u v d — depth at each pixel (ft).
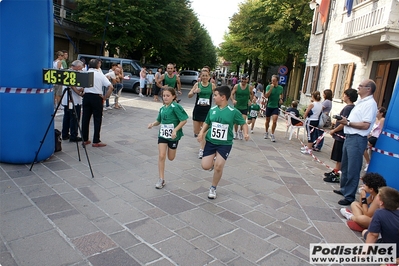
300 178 19.11
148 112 40.04
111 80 38.83
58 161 17.78
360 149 14.90
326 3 48.39
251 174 18.98
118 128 28.58
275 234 11.82
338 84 44.27
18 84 15.60
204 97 23.41
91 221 11.60
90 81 15.66
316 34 55.16
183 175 17.49
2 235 10.27
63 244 10.03
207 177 17.52
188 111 46.73
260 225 12.43
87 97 20.88
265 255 10.38
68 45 81.92
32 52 15.57
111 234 10.84
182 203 13.82
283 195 15.93
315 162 23.68
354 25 33.55
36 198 13.04
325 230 12.48
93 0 69.46
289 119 33.01
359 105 14.97
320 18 54.13
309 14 65.62
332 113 44.68
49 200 12.95
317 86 51.98
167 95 14.82
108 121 31.53
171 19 79.61
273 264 9.93
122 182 15.61
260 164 21.52
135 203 13.41
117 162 18.65
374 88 14.75
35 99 16.14
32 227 10.87
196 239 10.98
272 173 19.62
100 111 21.40
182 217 12.51
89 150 20.63
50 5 16.24
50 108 17.43
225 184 16.75
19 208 12.10
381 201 10.57
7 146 16.17
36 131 16.48
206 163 14.34
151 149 22.22
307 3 64.75
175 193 14.85
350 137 15.21
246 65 135.74
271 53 80.07
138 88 63.87
